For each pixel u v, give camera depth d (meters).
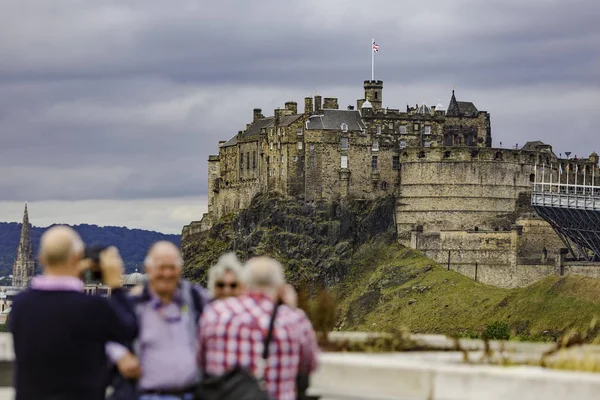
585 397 47.44
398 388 50.19
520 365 54.72
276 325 41.28
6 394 50.81
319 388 51.56
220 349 41.16
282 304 42.06
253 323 41.19
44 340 39.59
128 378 43.06
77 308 39.91
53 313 39.75
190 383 42.47
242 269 45.59
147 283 43.75
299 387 42.97
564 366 53.81
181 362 42.41
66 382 39.81
